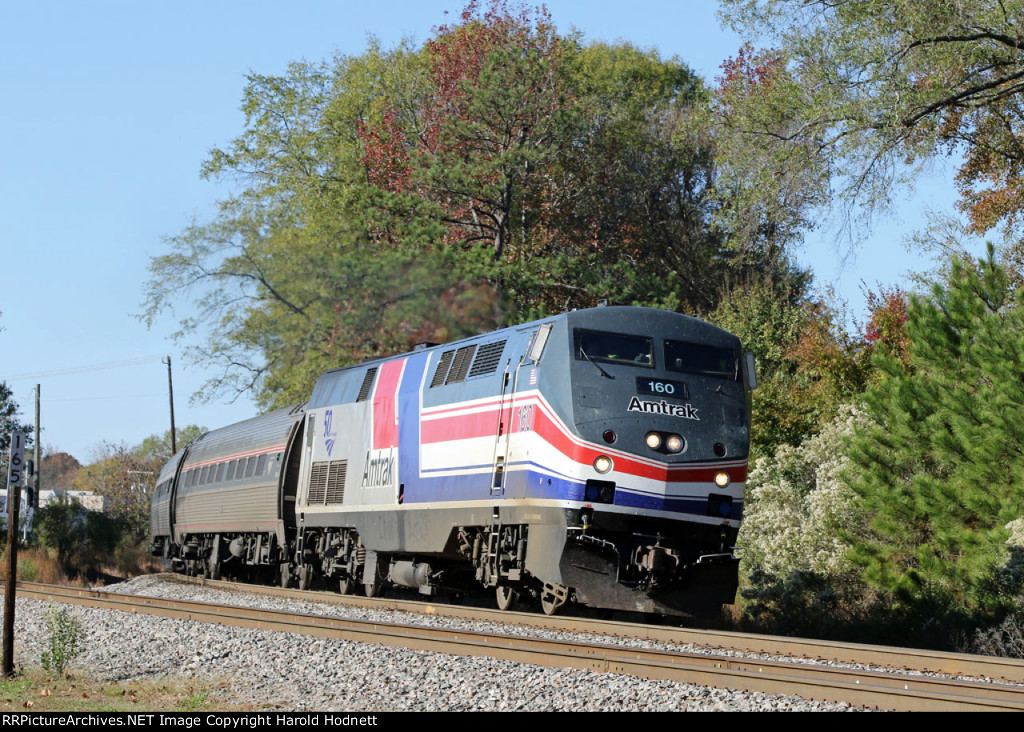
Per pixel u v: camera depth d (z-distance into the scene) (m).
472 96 49.41
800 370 38.19
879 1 31.36
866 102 31.44
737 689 13.12
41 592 29.88
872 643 21.23
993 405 22.09
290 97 62.59
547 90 49.38
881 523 23.08
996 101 33.88
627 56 77.06
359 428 29.66
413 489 26.06
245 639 18.31
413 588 29.88
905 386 23.95
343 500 30.05
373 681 14.22
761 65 39.28
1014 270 37.47
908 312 25.36
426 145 56.03
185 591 33.47
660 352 21.47
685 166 61.53
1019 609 19.89
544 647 16.27
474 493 23.31
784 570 25.73
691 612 21.06
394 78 60.50
